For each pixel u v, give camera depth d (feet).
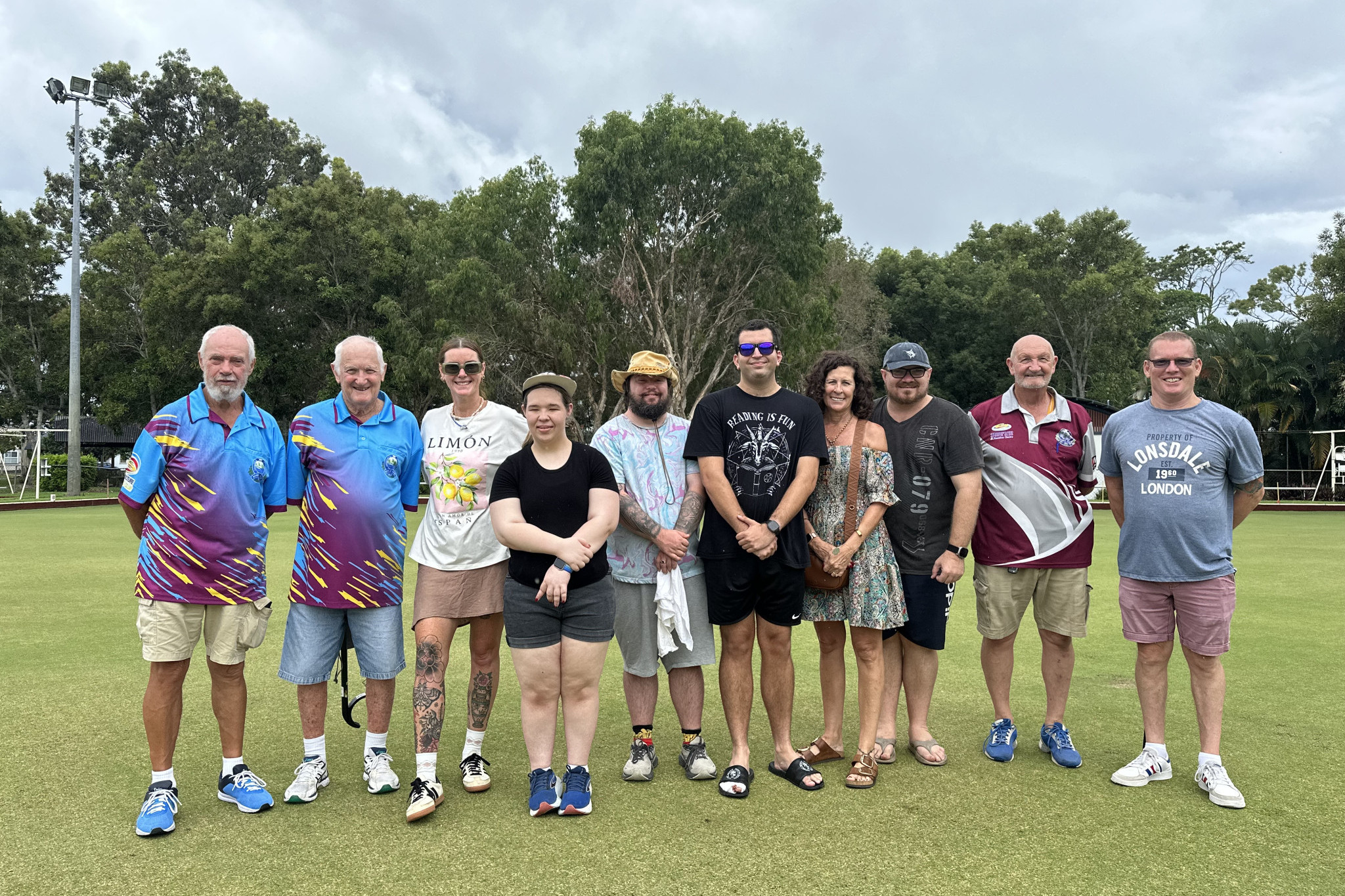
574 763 10.39
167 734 9.98
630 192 72.23
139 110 140.87
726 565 11.09
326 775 11.18
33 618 22.11
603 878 8.49
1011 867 8.76
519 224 75.66
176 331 94.22
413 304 92.43
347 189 96.73
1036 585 12.51
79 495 86.17
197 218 118.52
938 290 131.85
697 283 77.15
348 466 10.81
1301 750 12.39
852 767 11.23
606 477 10.61
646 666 11.64
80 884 8.38
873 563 11.49
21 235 116.88
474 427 11.46
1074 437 12.39
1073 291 115.34
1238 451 10.98
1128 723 13.82
